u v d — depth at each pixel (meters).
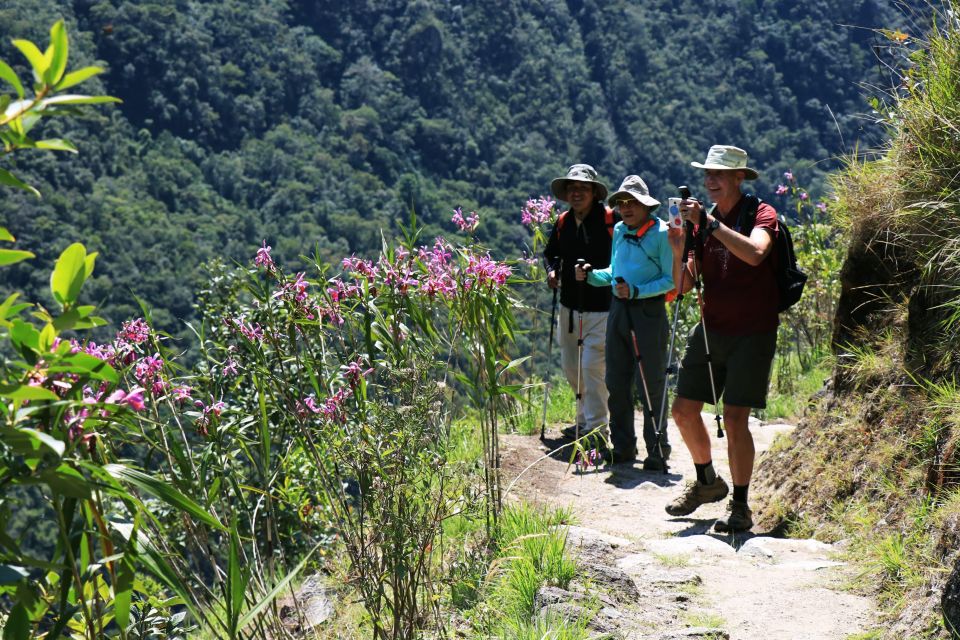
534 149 111.69
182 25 101.44
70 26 93.12
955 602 3.28
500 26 121.94
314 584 4.64
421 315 4.18
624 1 125.94
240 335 3.76
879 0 69.50
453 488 4.18
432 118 112.38
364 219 91.19
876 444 5.06
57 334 1.91
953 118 5.10
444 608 3.94
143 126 95.44
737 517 5.30
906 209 5.21
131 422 2.76
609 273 6.90
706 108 117.69
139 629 2.94
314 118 107.44
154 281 69.56
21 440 1.80
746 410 5.27
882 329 5.59
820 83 116.25
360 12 120.81
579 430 7.38
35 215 68.25
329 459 3.79
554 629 3.45
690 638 3.52
